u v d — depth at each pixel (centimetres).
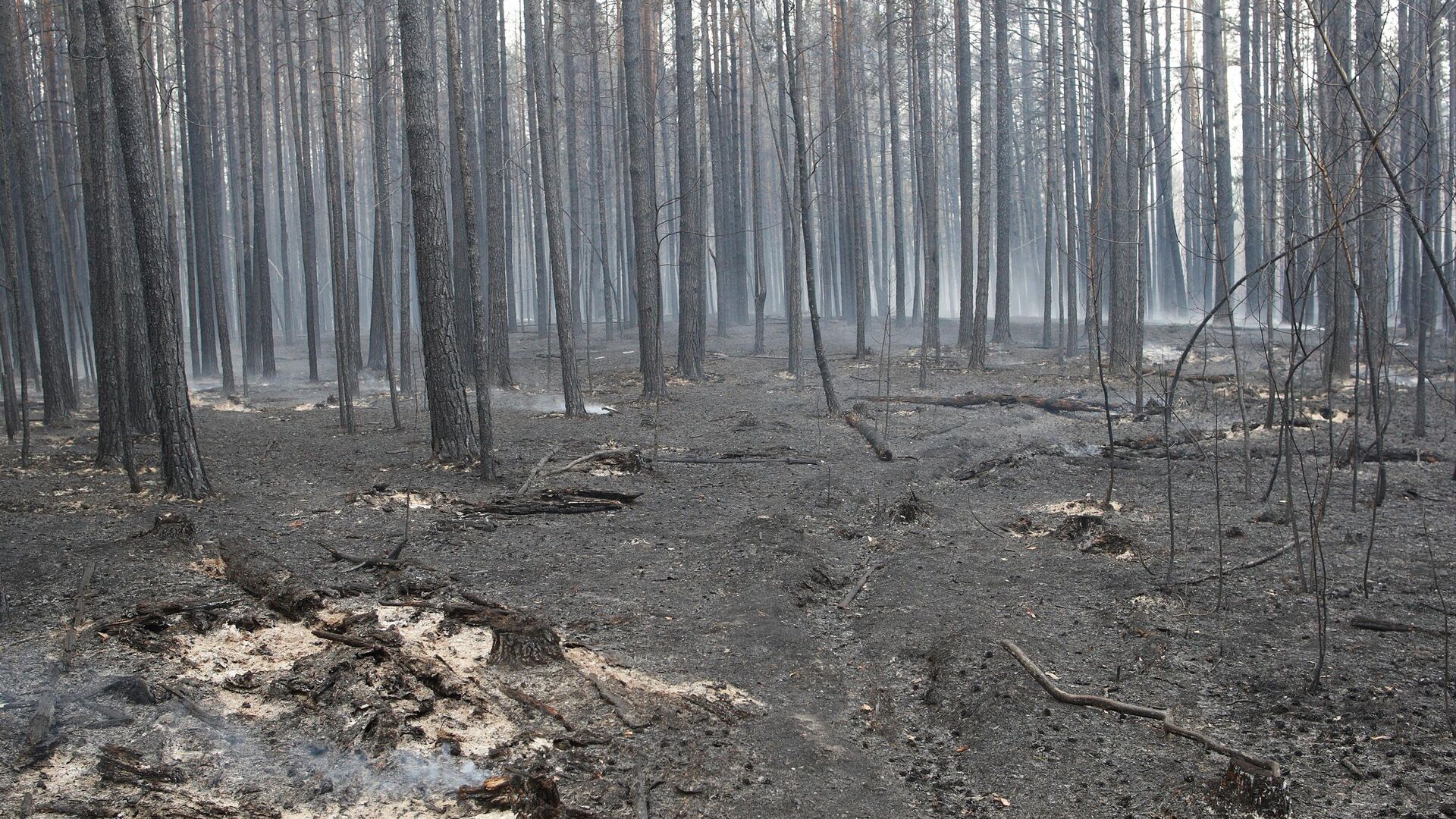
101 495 1070
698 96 3791
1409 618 661
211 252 2327
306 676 569
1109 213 2266
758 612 713
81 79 1609
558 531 962
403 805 447
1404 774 457
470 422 1292
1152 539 907
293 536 893
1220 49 3259
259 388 2448
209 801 444
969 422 1681
